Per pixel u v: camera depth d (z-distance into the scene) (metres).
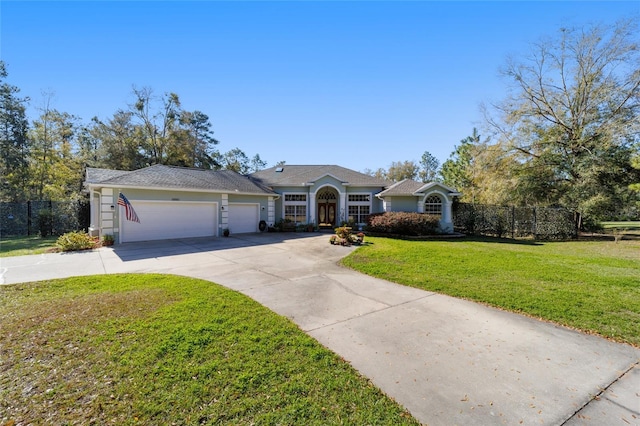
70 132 32.22
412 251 12.29
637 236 19.69
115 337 4.21
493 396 3.11
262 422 2.65
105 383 3.18
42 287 6.86
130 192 14.26
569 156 20.88
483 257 11.20
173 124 35.22
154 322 4.72
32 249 12.80
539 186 21.44
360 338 4.45
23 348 3.91
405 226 17.92
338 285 7.41
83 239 12.79
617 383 3.37
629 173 19.23
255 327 4.64
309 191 22.00
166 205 15.48
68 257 10.87
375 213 20.61
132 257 10.92
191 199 16.28
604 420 2.76
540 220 19.00
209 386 3.13
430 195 20.64
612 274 8.48
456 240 17.66
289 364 3.61
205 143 40.53
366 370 3.57
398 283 7.64
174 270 8.88
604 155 18.91
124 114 32.22
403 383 3.32
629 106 18.64
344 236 14.41
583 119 20.23
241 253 11.85
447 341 4.39
